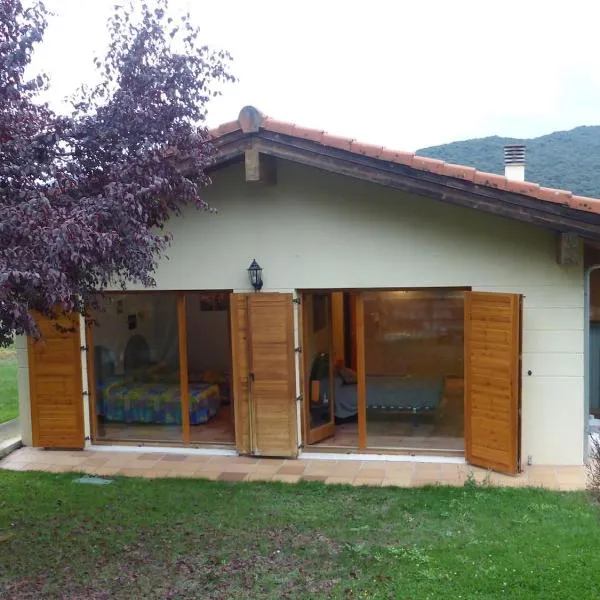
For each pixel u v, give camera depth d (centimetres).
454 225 835
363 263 866
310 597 499
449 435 895
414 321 888
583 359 818
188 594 512
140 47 584
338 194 866
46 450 973
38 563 575
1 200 500
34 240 445
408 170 768
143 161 563
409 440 911
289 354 884
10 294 437
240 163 887
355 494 743
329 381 957
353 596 496
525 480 776
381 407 918
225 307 988
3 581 542
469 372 833
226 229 905
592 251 807
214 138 760
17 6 525
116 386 1008
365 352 912
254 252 899
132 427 1004
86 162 579
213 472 850
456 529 620
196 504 721
